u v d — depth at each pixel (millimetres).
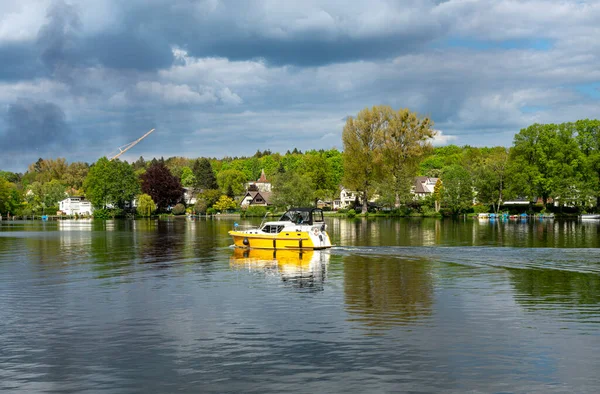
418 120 139000
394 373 16688
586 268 37719
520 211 149125
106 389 15703
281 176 158750
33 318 23578
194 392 15414
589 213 136000
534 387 15633
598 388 15562
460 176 145875
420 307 25344
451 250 49875
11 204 177125
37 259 45375
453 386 15695
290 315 23891
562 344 19422
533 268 37781
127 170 176750
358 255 46688
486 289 29766
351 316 23641
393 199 145500
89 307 25750
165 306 25891
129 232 87000
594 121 137000
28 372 17016
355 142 138750
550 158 135125
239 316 23766
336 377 16391
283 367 17250
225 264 41500
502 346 19219
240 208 195375
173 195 196750
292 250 51750
